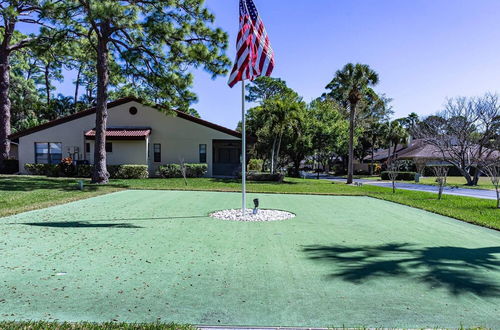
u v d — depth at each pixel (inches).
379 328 108.2
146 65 693.9
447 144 1067.9
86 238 226.4
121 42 665.0
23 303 123.5
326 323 111.4
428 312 120.2
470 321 113.7
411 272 163.3
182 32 627.8
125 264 170.6
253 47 307.3
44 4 546.3
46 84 1662.2
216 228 266.8
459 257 190.4
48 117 1534.2
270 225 282.7
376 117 1947.6
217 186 659.4
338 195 557.3
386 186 862.5
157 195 501.7
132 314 115.8
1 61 860.6
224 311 119.4
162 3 614.9
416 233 257.3
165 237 232.7
